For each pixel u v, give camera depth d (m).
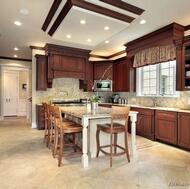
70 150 3.47
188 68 3.79
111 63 6.54
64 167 2.67
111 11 3.02
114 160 2.97
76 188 2.08
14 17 3.54
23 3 3.01
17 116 8.78
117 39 4.89
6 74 8.76
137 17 3.33
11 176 2.38
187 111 3.47
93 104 3.56
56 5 3.02
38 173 2.47
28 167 2.67
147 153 3.32
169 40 3.96
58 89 6.14
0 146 3.71
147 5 3.01
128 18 3.27
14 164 2.78
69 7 2.80
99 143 3.19
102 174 2.44
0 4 3.04
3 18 3.58
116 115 2.73
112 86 6.46
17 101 9.03
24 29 4.18
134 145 3.25
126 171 2.54
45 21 3.72
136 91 5.56
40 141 4.11
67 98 6.30
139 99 5.46
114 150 3.17
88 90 6.50
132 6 3.01
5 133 4.93
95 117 2.80
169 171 2.54
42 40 5.05
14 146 3.71
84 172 2.50
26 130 5.33
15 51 6.37
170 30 3.89
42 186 2.12
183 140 3.50
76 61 5.94
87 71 6.15
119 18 3.18
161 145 3.84
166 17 3.47
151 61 4.65
